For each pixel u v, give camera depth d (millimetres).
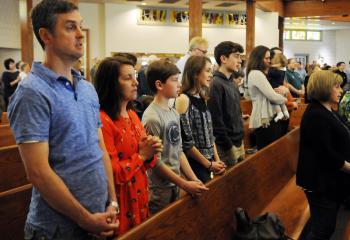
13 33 12000
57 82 1519
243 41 14078
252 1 11375
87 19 12930
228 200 2680
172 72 2416
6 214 2205
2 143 4102
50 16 1516
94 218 1534
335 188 2699
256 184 3252
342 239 3627
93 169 1569
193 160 2754
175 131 2457
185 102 2703
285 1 13867
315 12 13375
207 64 2770
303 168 2736
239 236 2299
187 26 13570
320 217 2734
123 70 2023
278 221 2326
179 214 2049
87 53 12977
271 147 3684
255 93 4008
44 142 1444
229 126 3191
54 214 1523
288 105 4598
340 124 2693
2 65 12195
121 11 13016
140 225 1728
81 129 1543
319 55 21047
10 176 3059
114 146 1958
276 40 13805
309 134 2682
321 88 2672
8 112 1489
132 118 2160
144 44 13297
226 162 3174
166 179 2324
